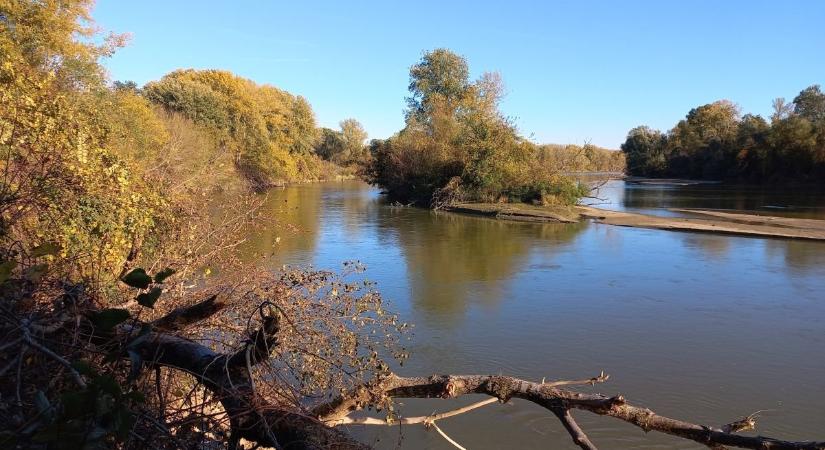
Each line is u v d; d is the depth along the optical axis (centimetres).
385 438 564
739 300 1122
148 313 418
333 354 402
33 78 504
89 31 1759
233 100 4647
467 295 1143
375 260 1516
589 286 1234
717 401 671
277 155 5322
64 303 289
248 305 422
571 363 785
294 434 252
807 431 602
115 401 172
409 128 4266
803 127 5850
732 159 7131
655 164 8675
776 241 1902
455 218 2698
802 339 889
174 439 231
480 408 634
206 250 608
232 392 254
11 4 1540
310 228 2212
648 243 1864
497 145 3250
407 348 820
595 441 573
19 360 228
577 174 4291
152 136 1986
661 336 900
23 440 165
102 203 488
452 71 4775
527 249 1734
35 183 457
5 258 340
